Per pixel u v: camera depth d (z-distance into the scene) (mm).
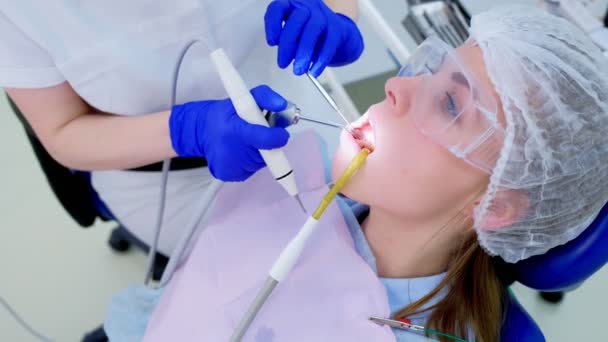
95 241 1662
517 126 658
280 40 823
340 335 810
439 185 742
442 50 740
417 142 730
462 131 689
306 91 1228
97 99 865
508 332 856
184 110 818
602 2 1198
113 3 783
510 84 665
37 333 1400
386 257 895
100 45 795
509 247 792
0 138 1852
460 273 859
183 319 876
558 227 752
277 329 829
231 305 862
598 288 1480
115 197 1098
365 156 762
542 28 711
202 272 909
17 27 746
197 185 1054
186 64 892
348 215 960
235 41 936
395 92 748
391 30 1131
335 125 803
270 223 944
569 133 663
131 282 1596
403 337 826
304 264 881
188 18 833
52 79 813
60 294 1554
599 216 756
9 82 789
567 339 1410
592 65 690
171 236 1130
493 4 1191
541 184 695
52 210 1709
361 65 1355
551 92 659
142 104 905
